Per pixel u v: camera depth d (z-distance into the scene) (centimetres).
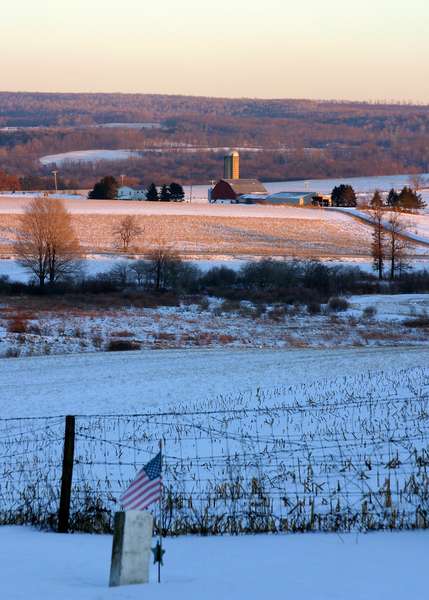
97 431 8712
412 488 5597
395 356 15962
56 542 4591
